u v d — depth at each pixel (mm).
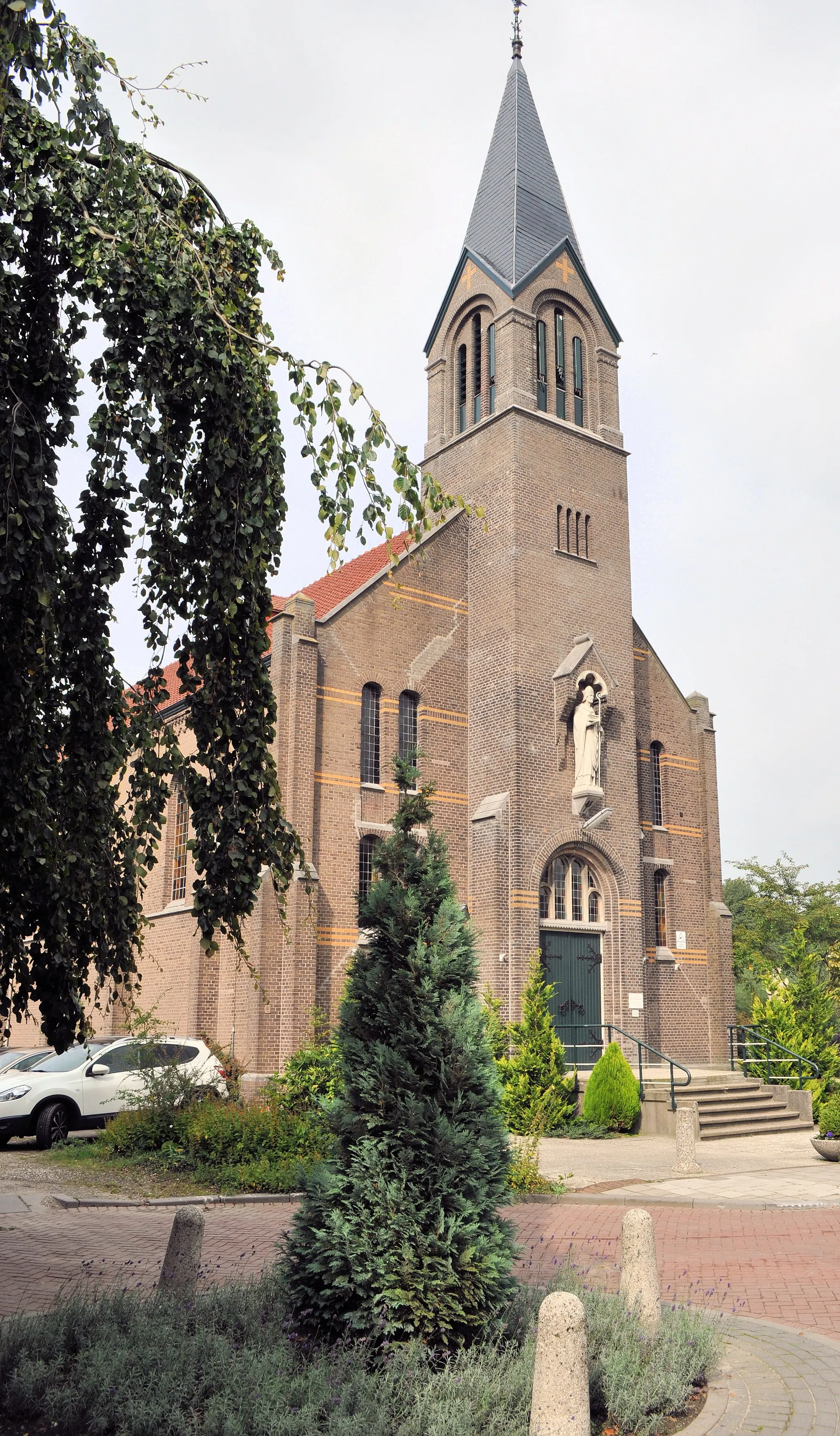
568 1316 5414
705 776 30688
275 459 7531
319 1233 6898
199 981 23891
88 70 6926
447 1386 5930
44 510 6207
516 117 30797
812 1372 7227
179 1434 5625
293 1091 17906
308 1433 5473
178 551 7191
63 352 6875
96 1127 18922
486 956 24625
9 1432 5816
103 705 6777
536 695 26250
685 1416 6473
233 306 7438
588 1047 25391
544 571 27031
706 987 29281
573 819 26250
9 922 6336
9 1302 8758
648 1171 16891
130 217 7066
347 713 24969
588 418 29344
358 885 24281
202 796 7211
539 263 28828
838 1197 14641
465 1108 7281
